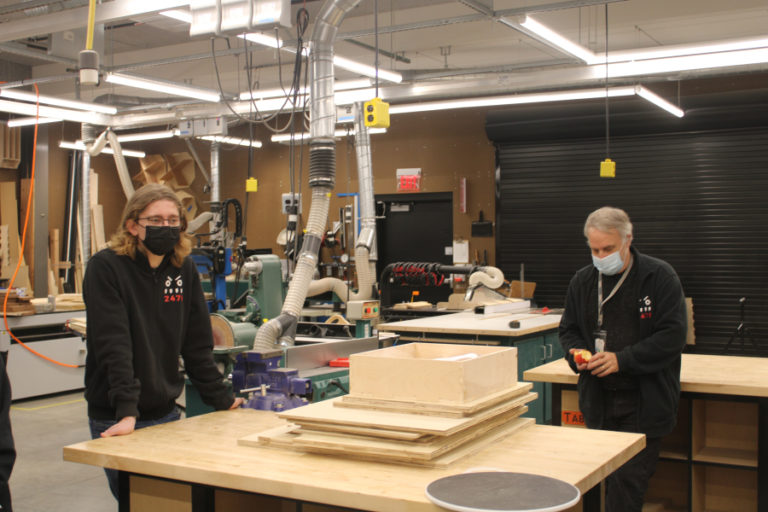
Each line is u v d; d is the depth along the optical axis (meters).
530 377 2.94
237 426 2.05
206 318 2.34
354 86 7.23
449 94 7.11
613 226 2.47
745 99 7.61
